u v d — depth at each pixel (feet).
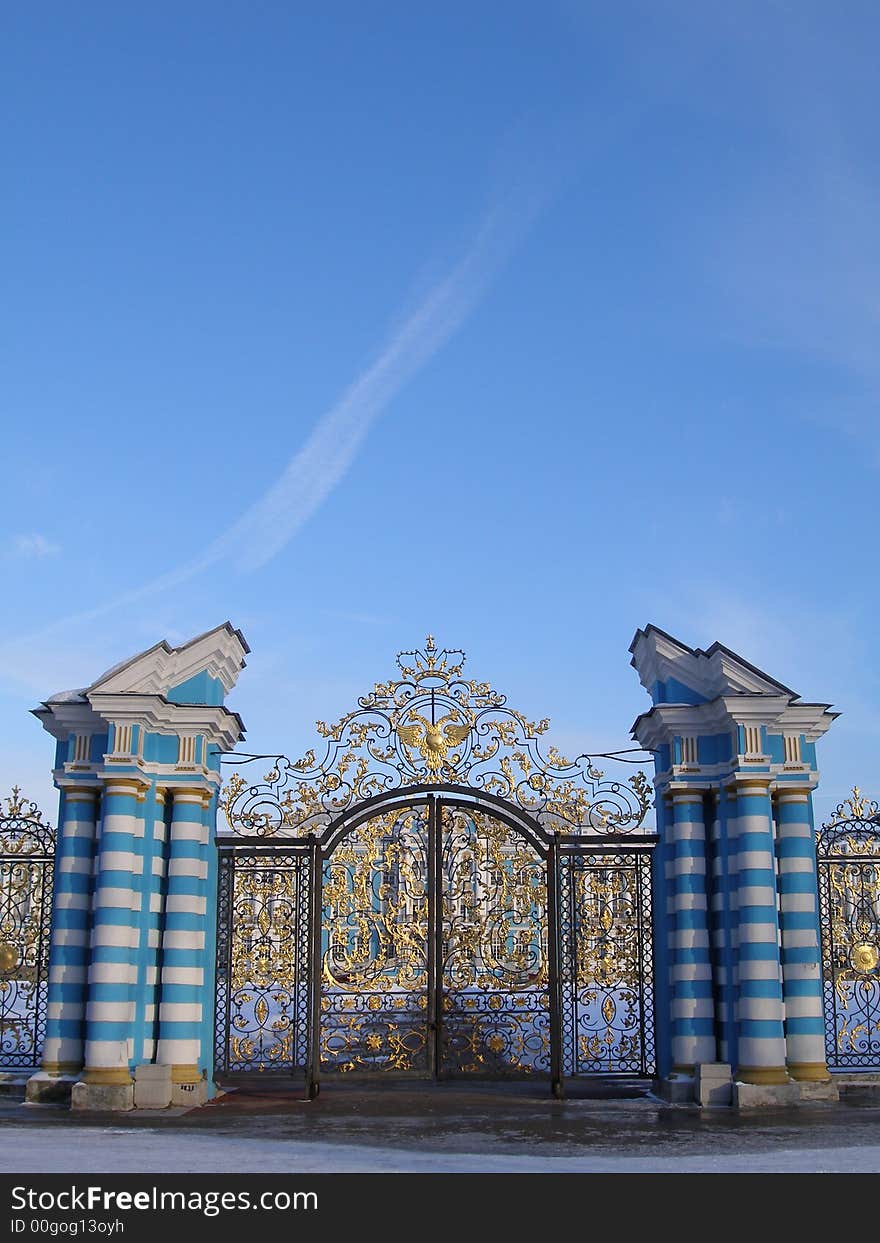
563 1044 52.13
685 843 51.57
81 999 49.44
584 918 53.06
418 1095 50.49
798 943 50.19
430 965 52.08
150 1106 47.11
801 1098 48.34
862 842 52.85
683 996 50.37
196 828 51.19
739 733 50.44
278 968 51.93
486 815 53.42
